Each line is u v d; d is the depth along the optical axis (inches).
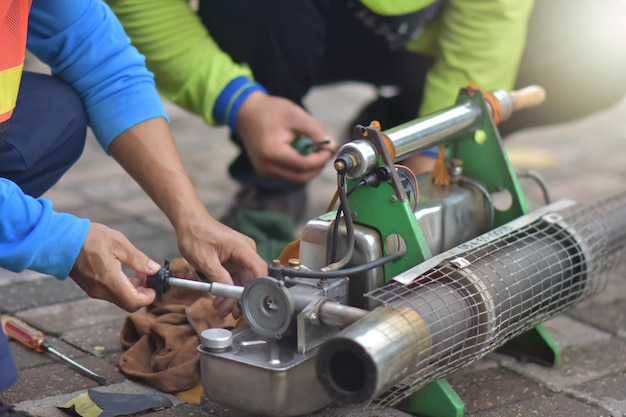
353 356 58.1
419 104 112.5
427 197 76.0
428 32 102.1
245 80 96.0
